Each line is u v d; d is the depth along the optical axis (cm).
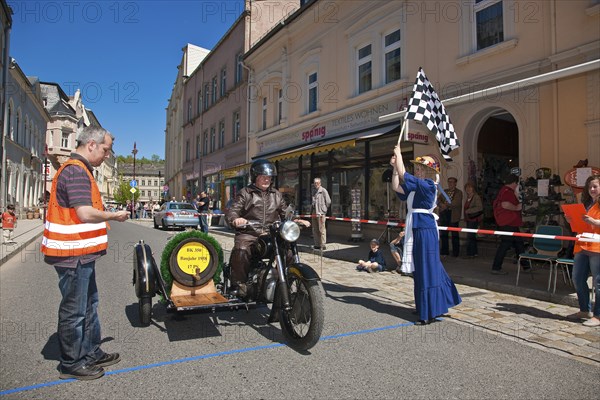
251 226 437
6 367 338
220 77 2655
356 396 289
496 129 1023
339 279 731
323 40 1472
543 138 784
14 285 682
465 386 306
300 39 1619
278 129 1767
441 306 466
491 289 640
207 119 2953
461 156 937
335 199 1402
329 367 340
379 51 1215
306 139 1572
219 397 285
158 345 391
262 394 290
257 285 425
